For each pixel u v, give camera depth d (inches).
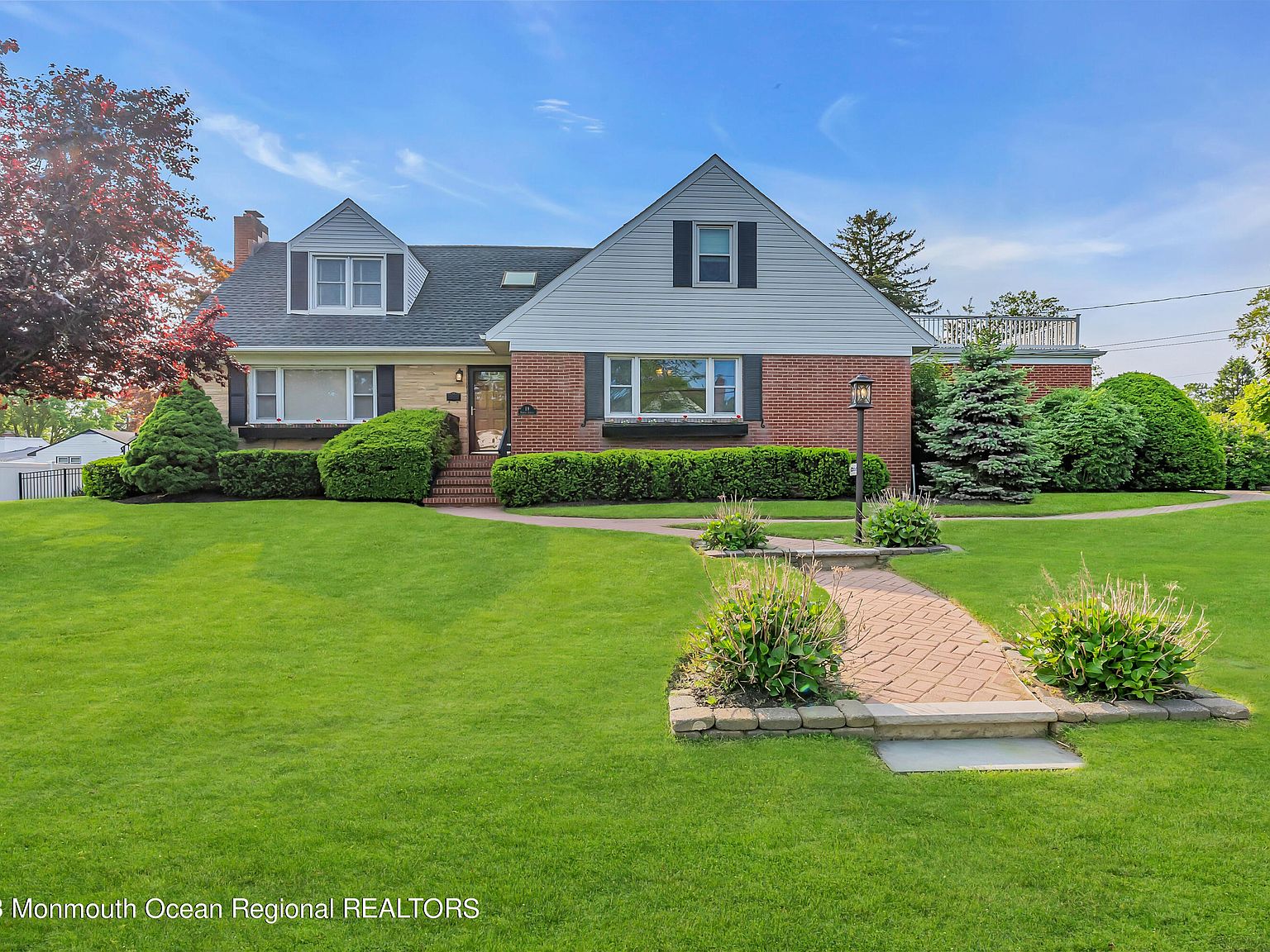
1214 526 468.1
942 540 424.5
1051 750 171.8
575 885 117.6
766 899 113.3
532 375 631.2
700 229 647.1
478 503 574.9
